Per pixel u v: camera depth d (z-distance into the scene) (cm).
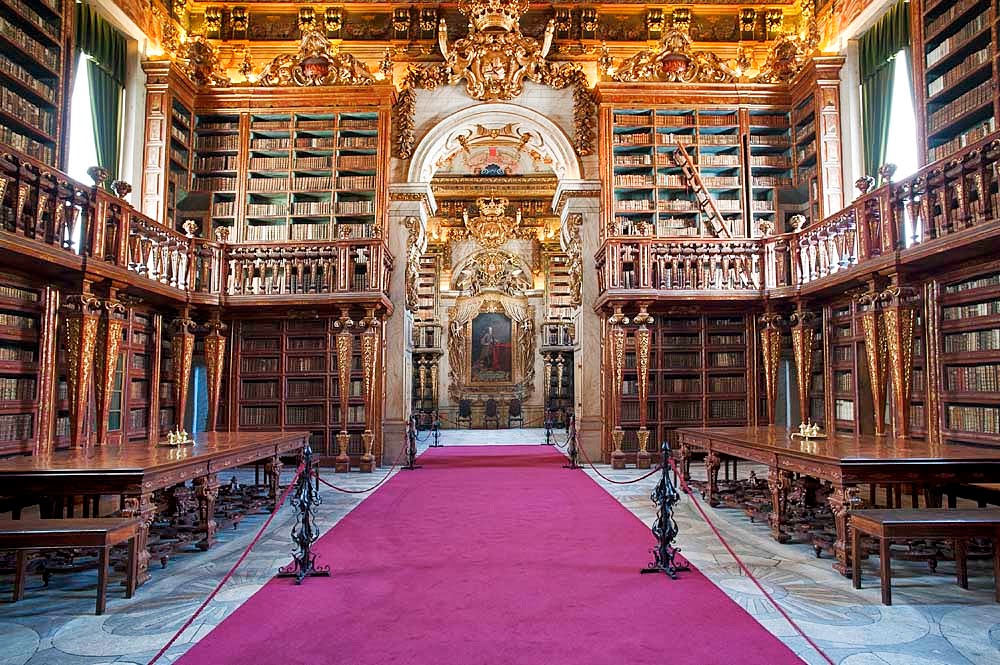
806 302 1069
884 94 1125
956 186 700
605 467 1180
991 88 813
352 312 1162
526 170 2356
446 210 2375
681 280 1139
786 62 1287
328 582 467
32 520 434
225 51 1388
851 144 1192
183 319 1062
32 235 693
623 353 1152
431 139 1318
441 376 2317
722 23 1427
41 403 768
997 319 696
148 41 1223
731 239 1133
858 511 459
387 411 1250
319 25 1391
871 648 344
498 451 1493
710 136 1295
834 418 1041
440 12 1407
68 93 962
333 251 1134
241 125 1270
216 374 1120
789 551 560
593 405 1280
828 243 973
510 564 512
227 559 542
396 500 826
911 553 481
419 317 2298
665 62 1295
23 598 435
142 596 439
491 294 2341
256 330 1220
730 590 445
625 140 1291
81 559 533
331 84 1278
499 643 349
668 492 494
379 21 1402
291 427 1207
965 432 737
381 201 1262
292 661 327
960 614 397
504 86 1324
